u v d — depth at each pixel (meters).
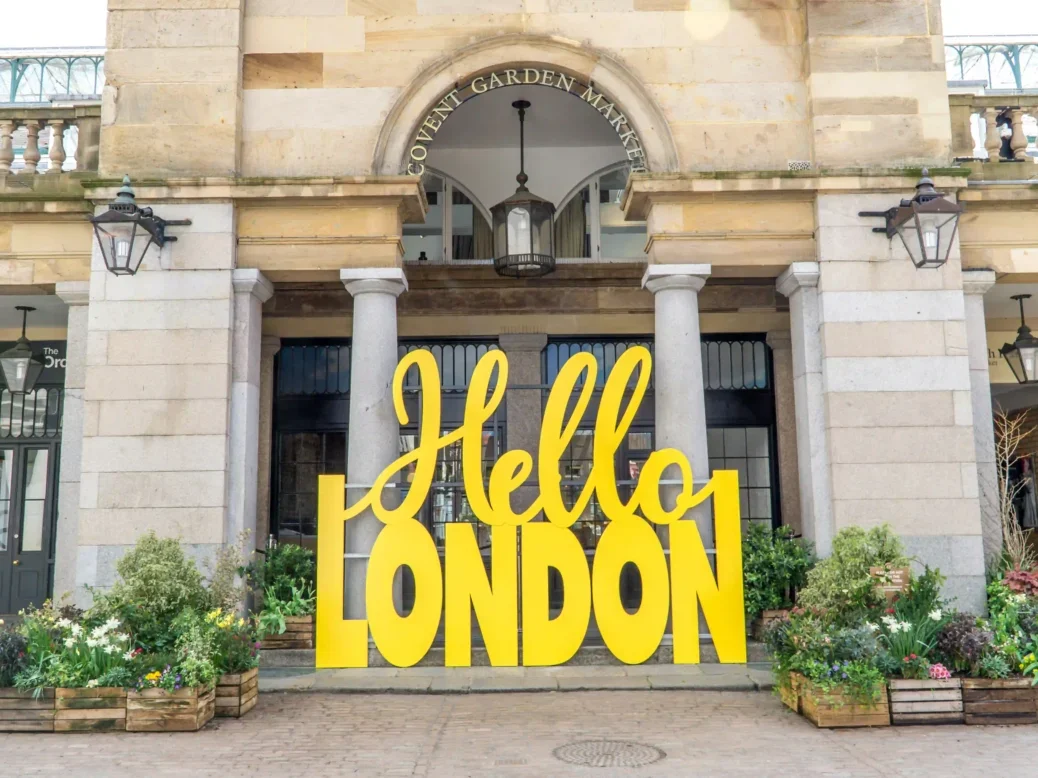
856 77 10.83
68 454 10.80
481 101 12.54
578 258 13.70
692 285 10.69
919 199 9.91
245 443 10.41
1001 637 8.45
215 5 10.84
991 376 14.45
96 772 6.56
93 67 14.68
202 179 10.46
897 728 7.64
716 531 10.11
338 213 10.64
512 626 9.93
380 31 10.95
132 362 10.33
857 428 10.31
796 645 8.13
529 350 13.54
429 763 6.76
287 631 10.37
